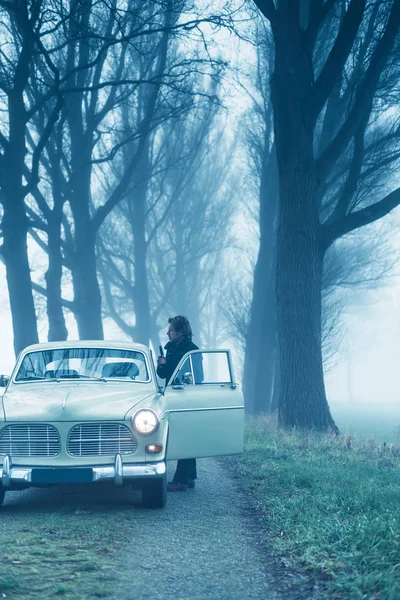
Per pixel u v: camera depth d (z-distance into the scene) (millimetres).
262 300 28406
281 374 16594
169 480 9711
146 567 5277
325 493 7941
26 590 4598
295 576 5109
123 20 19188
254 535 6422
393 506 6676
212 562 5488
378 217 16547
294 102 16125
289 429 16234
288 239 16438
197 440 7957
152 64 28125
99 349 8984
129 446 7367
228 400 8227
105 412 7371
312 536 5871
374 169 19156
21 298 20250
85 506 7730
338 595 4527
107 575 5020
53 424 7273
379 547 5289
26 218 20234
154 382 8578
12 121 19484
